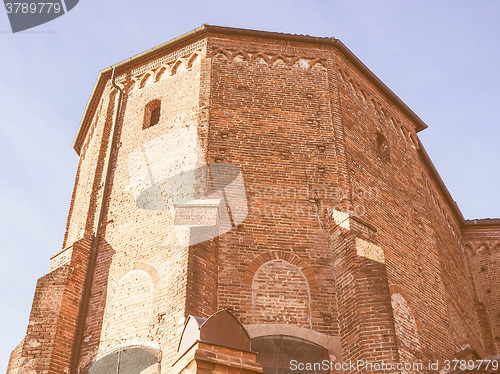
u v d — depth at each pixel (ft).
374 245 39.14
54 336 37.73
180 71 52.13
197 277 36.17
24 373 35.91
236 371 26.40
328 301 38.22
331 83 50.98
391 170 51.67
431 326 43.06
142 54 54.60
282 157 45.11
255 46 52.31
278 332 36.47
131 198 45.29
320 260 40.14
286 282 38.86
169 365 32.76
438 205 63.46
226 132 45.73
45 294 39.58
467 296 61.16
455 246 64.39
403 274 44.19
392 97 57.88
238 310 37.11
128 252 41.98
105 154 50.29
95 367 37.09
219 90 48.55
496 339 60.39
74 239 48.19
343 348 35.88
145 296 38.91
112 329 38.27
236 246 39.78
